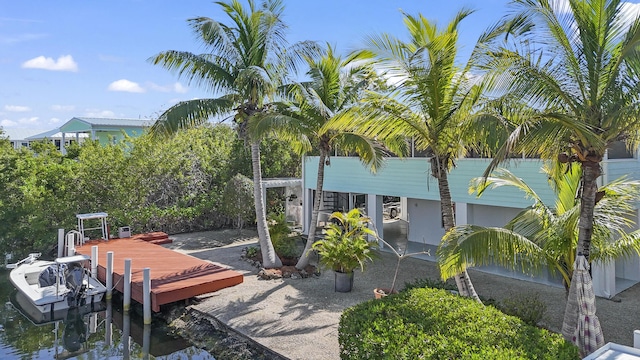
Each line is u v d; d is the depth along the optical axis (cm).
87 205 1695
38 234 1609
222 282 1055
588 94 573
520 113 657
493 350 478
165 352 855
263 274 1165
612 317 845
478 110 720
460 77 726
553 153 595
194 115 1124
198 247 1609
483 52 625
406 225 1861
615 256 668
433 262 1327
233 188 1802
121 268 1164
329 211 1878
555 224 674
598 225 666
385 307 616
